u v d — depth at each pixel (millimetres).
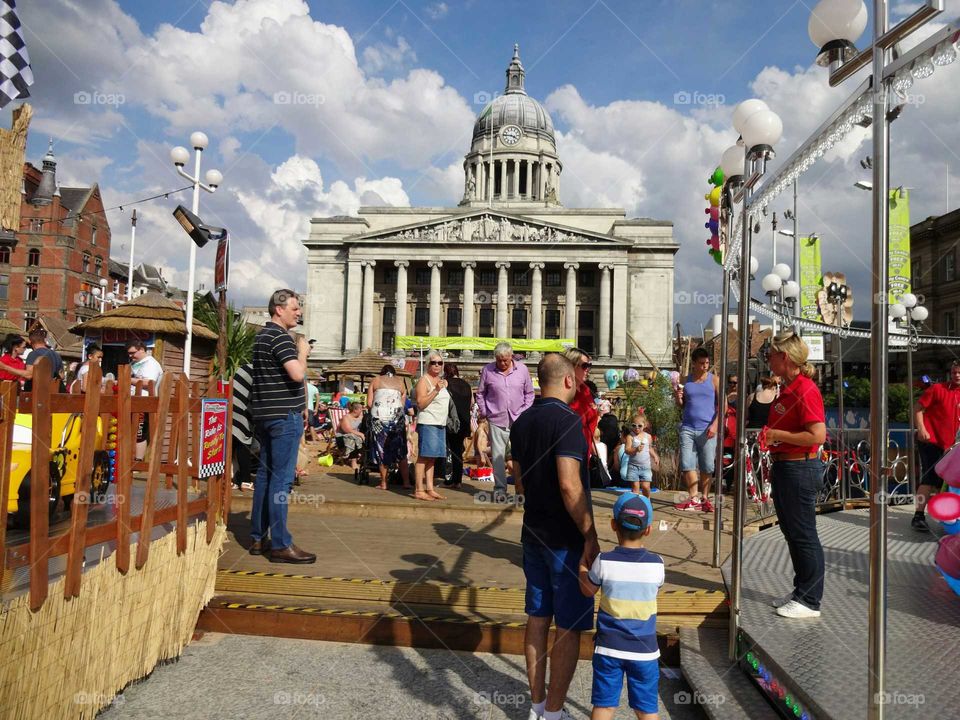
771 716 3619
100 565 3848
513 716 3932
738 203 6074
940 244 34406
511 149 81750
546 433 3748
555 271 70500
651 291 67000
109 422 6766
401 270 66875
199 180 16641
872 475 2863
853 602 5012
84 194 53438
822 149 3750
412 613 5094
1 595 3193
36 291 50188
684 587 5219
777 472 4680
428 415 8719
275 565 5734
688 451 8984
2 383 3195
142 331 15273
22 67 4328
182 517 4840
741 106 5004
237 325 27391
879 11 3055
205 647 4934
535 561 3832
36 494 3283
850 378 29375
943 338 16797
